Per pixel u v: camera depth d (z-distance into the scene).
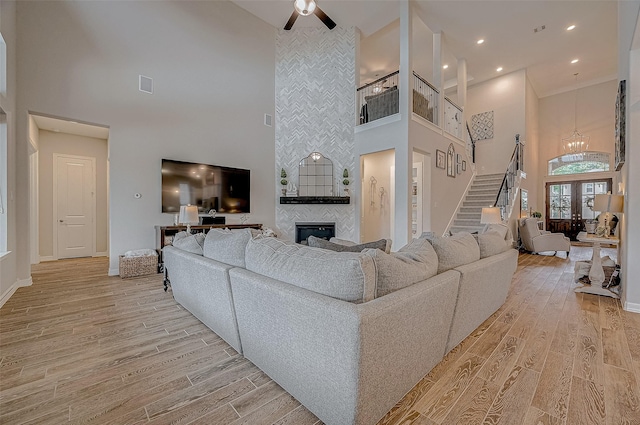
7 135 3.29
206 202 5.20
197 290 2.44
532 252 6.39
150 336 2.28
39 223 5.61
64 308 2.89
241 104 5.75
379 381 1.30
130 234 4.45
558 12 5.39
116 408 1.46
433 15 5.51
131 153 4.45
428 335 1.63
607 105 8.09
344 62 6.07
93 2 4.12
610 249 7.19
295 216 6.25
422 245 1.86
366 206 7.03
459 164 7.09
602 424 1.34
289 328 1.46
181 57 4.97
